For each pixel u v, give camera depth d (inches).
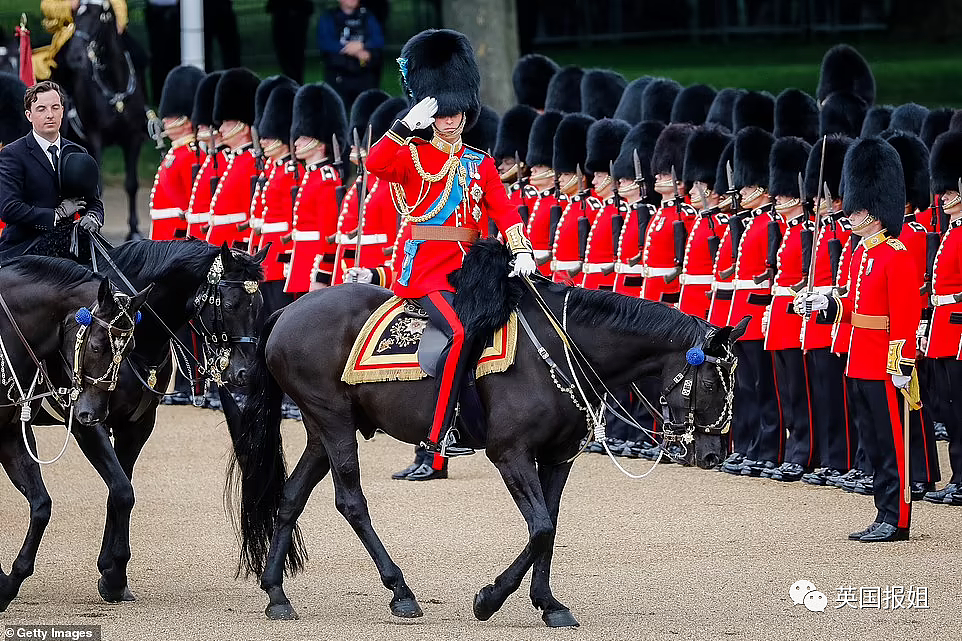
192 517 1812.3
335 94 2314.2
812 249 1815.9
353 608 1433.3
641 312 1343.5
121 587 1450.5
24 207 1556.3
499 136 2407.7
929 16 5226.4
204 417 2421.3
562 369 1346.0
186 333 1765.5
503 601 1350.9
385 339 1390.3
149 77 4697.3
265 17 4864.7
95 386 1379.2
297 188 2279.8
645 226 2119.8
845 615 1382.9
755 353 2018.9
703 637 1310.3
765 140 2030.0
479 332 1341.0
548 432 1347.2
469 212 1398.9
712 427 1318.9
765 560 1592.0
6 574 1471.5
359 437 2284.7
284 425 2368.4
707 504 1856.5
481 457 2146.9
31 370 1449.3
